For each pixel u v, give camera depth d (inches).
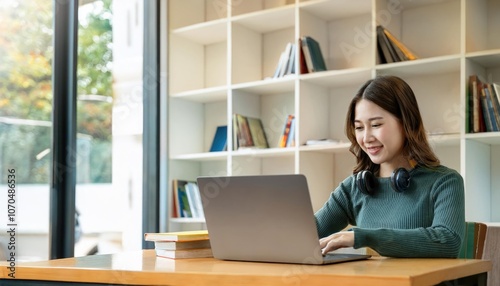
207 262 69.6
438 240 69.0
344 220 86.0
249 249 68.7
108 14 158.6
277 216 65.3
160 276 60.9
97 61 155.4
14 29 132.4
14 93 131.5
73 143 137.4
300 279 55.1
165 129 167.2
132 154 161.5
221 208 69.6
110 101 157.6
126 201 159.8
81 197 148.9
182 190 167.2
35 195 132.7
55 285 67.2
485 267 68.7
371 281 52.1
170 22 168.6
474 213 126.1
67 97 137.4
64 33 137.9
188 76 173.2
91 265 68.1
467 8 126.9
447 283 59.9
